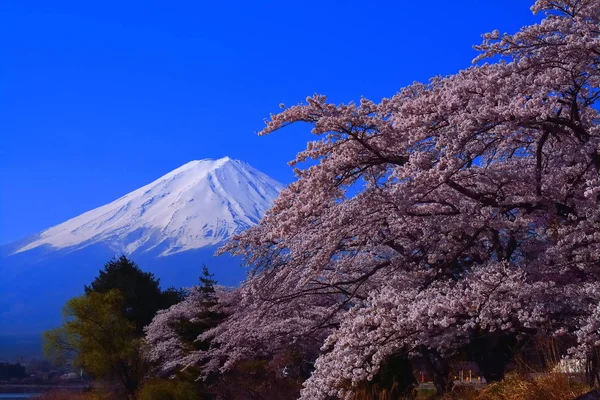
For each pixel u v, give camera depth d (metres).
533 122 10.70
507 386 10.65
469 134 10.50
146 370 36.69
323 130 11.87
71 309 40.09
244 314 21.08
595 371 9.31
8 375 79.12
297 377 24.42
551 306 10.30
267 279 15.78
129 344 37.59
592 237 10.58
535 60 11.11
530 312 10.32
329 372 10.62
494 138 11.73
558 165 12.88
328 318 16.41
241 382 23.28
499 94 10.84
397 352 11.86
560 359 9.88
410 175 10.95
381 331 10.27
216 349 24.83
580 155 11.36
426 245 13.55
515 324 10.76
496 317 10.33
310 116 12.22
